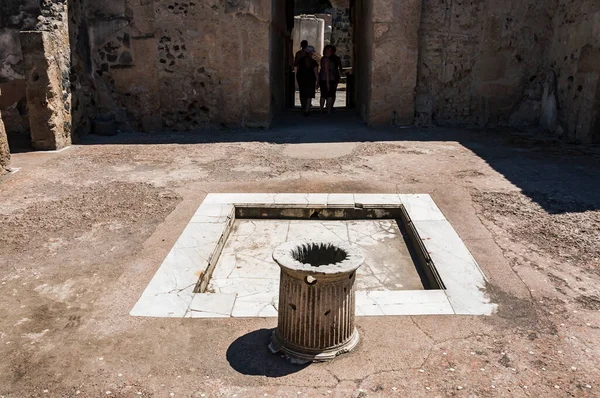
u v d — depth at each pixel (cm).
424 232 522
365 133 1023
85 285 423
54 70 876
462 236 512
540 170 732
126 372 313
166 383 303
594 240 494
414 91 1075
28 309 387
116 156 849
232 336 350
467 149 878
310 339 321
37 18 897
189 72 1053
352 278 326
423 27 1053
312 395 291
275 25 1162
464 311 378
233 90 1061
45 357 328
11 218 568
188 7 1020
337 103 1722
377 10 1028
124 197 636
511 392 290
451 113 1099
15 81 940
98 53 1038
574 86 928
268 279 471
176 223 552
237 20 1025
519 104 1078
